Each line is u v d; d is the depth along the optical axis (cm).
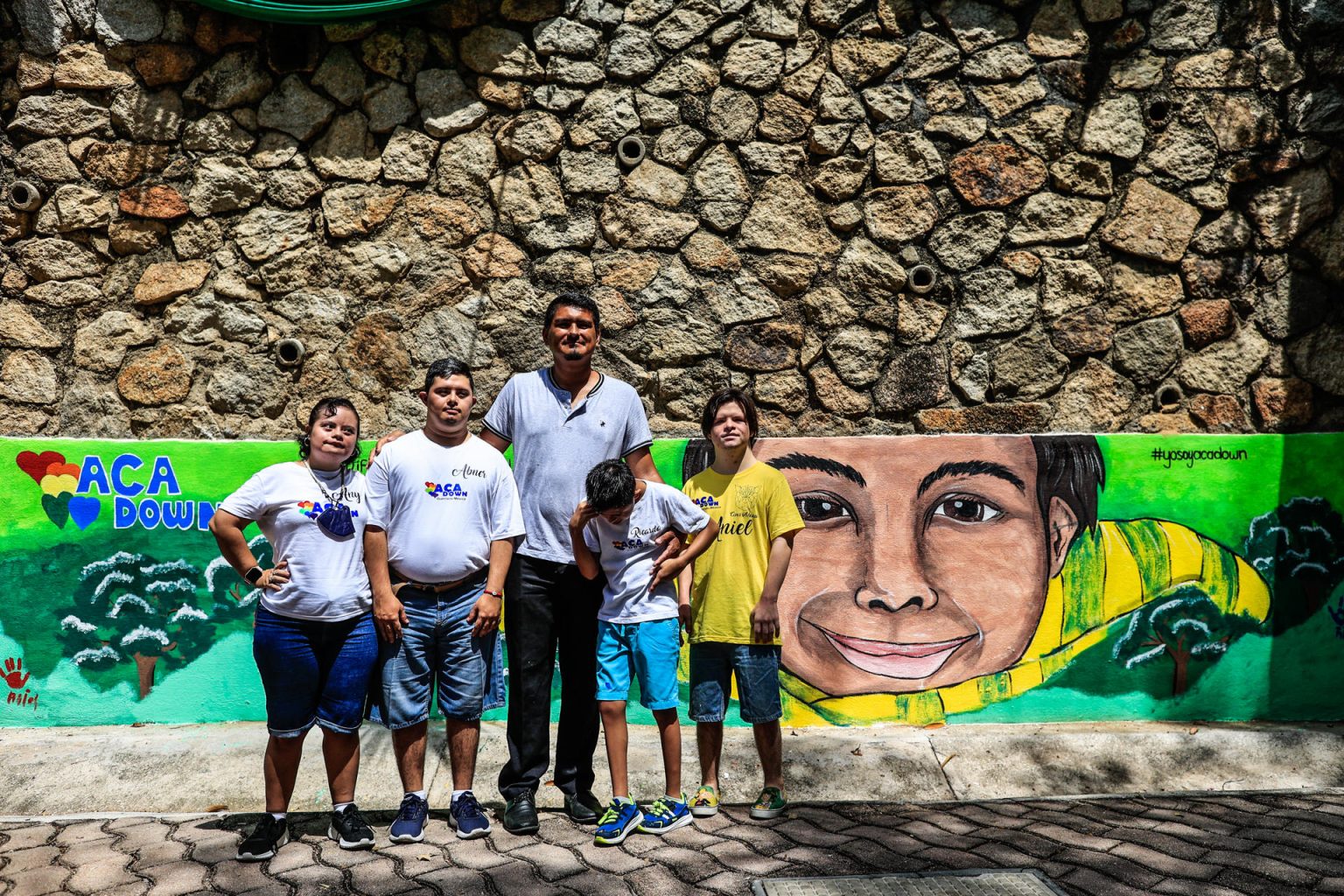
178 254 494
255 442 469
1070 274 500
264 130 495
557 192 498
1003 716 471
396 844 360
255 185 494
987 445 477
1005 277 498
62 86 490
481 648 375
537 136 497
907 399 498
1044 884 313
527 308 495
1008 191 499
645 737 449
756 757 432
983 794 419
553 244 497
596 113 498
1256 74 500
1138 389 499
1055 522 475
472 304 496
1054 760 434
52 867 339
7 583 462
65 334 493
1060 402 499
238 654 464
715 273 499
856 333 500
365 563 369
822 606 471
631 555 376
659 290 497
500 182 498
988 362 499
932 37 501
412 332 496
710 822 383
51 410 491
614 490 356
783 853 346
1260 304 500
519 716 378
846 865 333
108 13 491
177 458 466
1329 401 498
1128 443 477
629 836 366
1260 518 478
